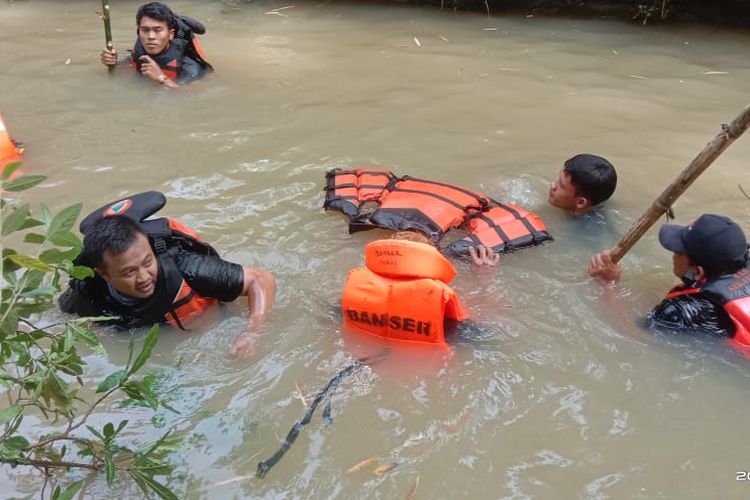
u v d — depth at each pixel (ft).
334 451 8.89
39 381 7.10
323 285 11.93
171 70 20.13
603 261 11.85
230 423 9.29
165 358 10.40
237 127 17.47
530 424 9.31
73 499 8.15
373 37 24.49
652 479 8.53
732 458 8.84
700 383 9.99
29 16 26.71
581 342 10.71
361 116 18.16
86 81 20.17
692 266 11.00
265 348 10.55
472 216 13.20
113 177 15.12
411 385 9.87
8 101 18.85
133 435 9.07
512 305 11.48
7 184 7.11
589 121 17.94
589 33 24.62
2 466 8.61
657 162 15.88
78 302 10.73
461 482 8.47
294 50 23.17
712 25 25.04
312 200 14.28
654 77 20.79
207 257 11.07
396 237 11.69
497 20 26.25
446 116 18.20
